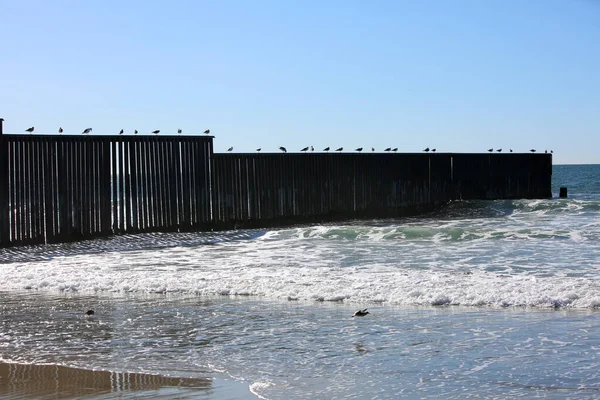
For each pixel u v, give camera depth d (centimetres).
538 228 2033
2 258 1638
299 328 832
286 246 1733
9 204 1811
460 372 640
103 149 1952
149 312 949
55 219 1881
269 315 911
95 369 678
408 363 673
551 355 685
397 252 1547
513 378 618
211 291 1092
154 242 1892
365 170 2564
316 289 1060
